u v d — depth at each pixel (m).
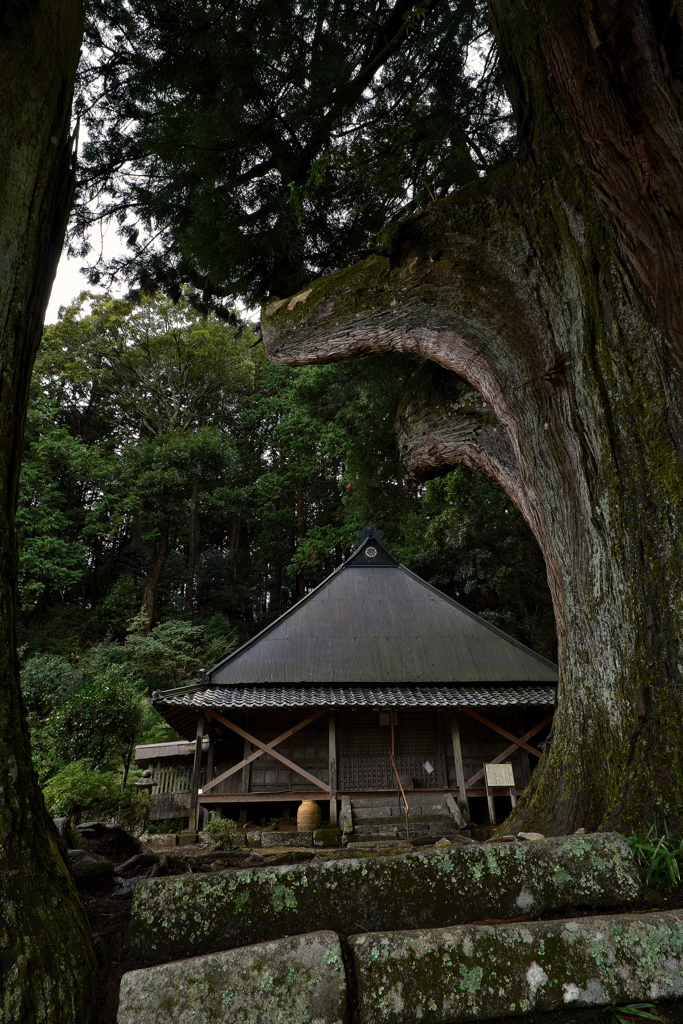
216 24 4.27
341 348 3.94
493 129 5.77
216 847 6.83
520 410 3.24
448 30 4.74
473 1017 1.10
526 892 1.42
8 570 1.25
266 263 5.68
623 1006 1.13
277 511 27.36
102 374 26.55
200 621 23.23
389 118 5.34
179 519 26.03
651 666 2.33
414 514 16.59
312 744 9.95
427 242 3.45
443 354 3.77
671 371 2.59
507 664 10.49
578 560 2.77
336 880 1.39
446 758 9.90
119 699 9.10
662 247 2.55
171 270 6.66
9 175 1.35
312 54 4.70
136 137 5.33
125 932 1.33
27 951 1.00
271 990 1.10
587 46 2.74
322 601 11.55
